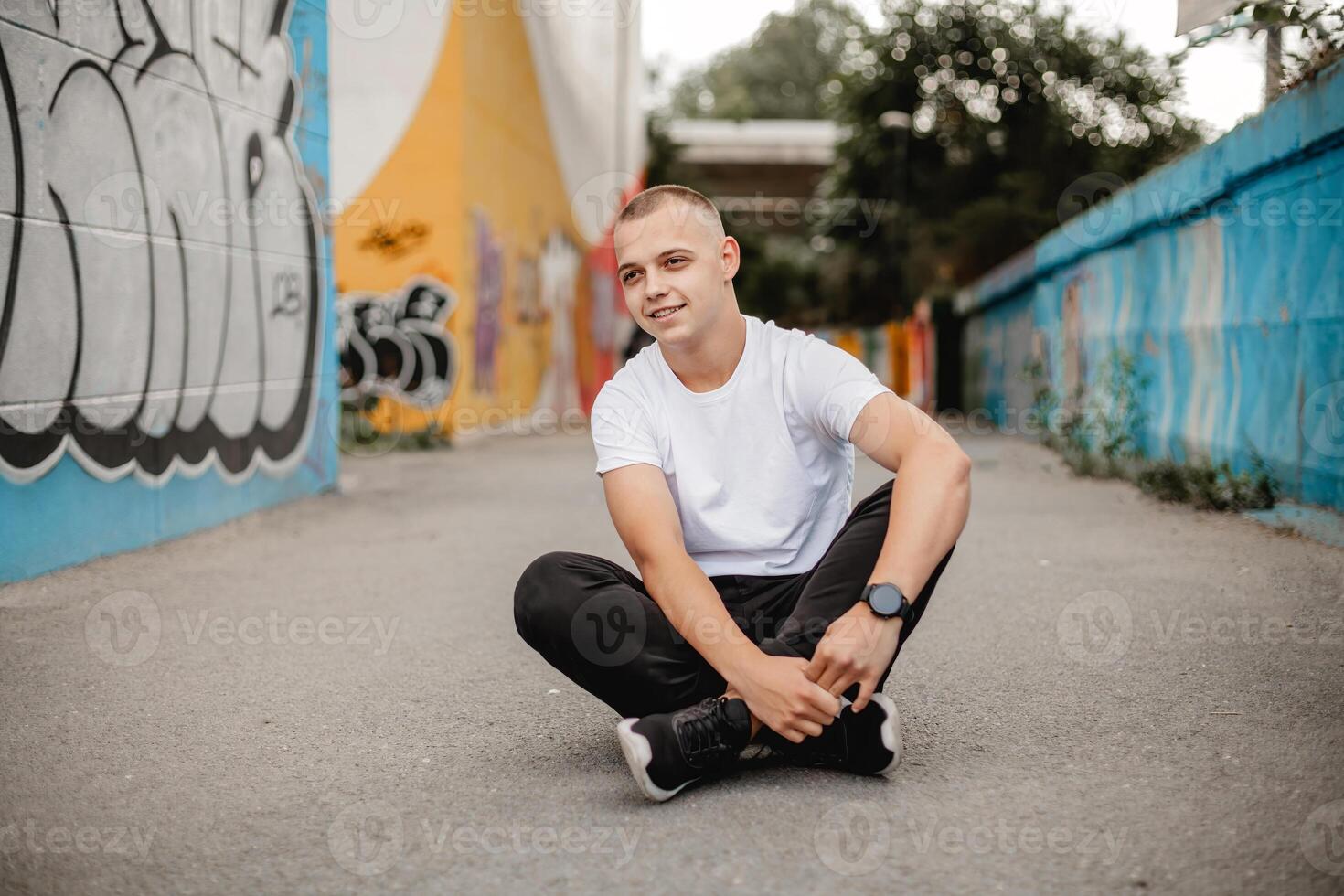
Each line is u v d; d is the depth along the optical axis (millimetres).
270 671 3678
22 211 5090
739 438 2594
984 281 18875
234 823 2385
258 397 7602
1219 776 2518
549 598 2512
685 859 2135
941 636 4012
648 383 2635
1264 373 7188
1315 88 6121
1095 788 2461
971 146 21984
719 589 2656
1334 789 2420
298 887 2064
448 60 13445
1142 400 9938
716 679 2539
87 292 5602
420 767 2730
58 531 5430
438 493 8727
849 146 25172
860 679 2332
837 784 2508
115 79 5828
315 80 8586
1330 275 6246
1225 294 7891
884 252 25781
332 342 8930
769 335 2637
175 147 6453
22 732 3041
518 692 3416
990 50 20516
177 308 6488
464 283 13672
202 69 6773
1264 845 2137
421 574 5430
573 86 20844
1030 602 4555
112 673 3656
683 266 2488
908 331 23828
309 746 2910
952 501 2414
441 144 13500
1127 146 12656
